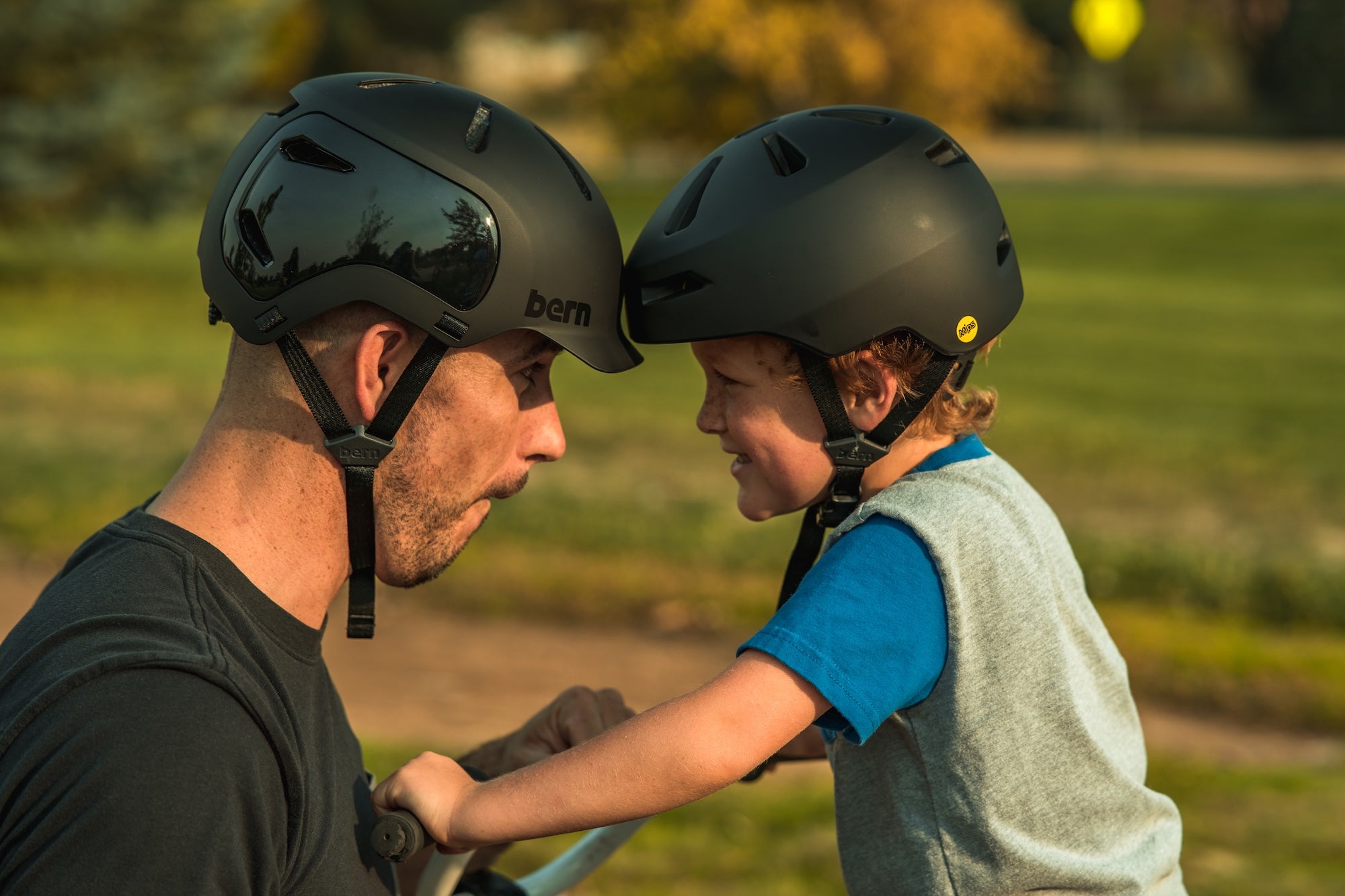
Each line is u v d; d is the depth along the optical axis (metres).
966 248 2.55
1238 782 6.52
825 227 2.46
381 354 2.02
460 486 2.13
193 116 27.23
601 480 12.38
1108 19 54.25
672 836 5.69
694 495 11.89
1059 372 19.34
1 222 25.73
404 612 9.02
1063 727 2.43
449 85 2.20
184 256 33.00
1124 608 9.25
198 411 15.05
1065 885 2.40
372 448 2.01
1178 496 12.46
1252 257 35.97
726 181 2.57
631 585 9.31
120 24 25.05
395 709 7.30
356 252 1.98
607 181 55.31
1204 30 82.50
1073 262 35.28
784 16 47.53
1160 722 7.59
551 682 7.89
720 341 2.59
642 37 50.09
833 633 2.28
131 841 1.60
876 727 2.26
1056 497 12.35
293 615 2.04
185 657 1.73
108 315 23.16
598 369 2.18
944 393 2.63
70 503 10.70
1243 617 9.23
